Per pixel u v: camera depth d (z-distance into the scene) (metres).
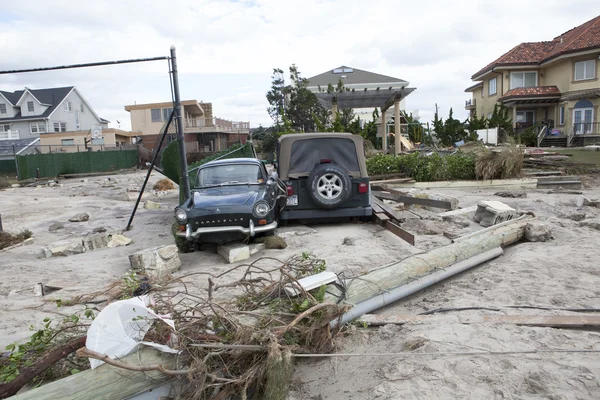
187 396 3.40
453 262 6.06
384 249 7.67
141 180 29.53
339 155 9.72
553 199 12.52
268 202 8.28
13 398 3.06
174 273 7.04
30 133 54.22
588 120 35.19
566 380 3.31
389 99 24.36
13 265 8.09
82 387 3.18
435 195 11.48
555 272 5.88
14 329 5.00
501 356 3.68
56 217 14.37
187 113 55.88
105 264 7.99
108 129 51.34
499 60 41.75
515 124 39.94
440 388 3.35
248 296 4.57
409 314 4.97
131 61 9.90
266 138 40.34
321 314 4.15
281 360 3.40
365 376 3.73
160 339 3.59
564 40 40.06
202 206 8.09
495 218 8.84
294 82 41.12
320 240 8.51
